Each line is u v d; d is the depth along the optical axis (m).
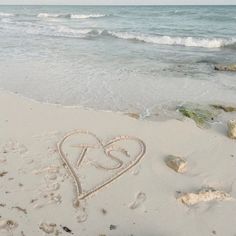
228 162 2.45
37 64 5.58
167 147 2.64
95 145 2.61
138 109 3.61
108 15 19.48
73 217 1.85
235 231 1.79
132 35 9.40
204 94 4.16
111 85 4.45
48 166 2.30
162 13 20.67
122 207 1.94
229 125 2.87
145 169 2.32
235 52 7.12
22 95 3.91
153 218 1.87
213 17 15.69
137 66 5.57
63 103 3.75
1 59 5.98
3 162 2.34
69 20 16.28
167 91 4.26
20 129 2.83
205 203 2.00
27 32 10.42
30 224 1.78
